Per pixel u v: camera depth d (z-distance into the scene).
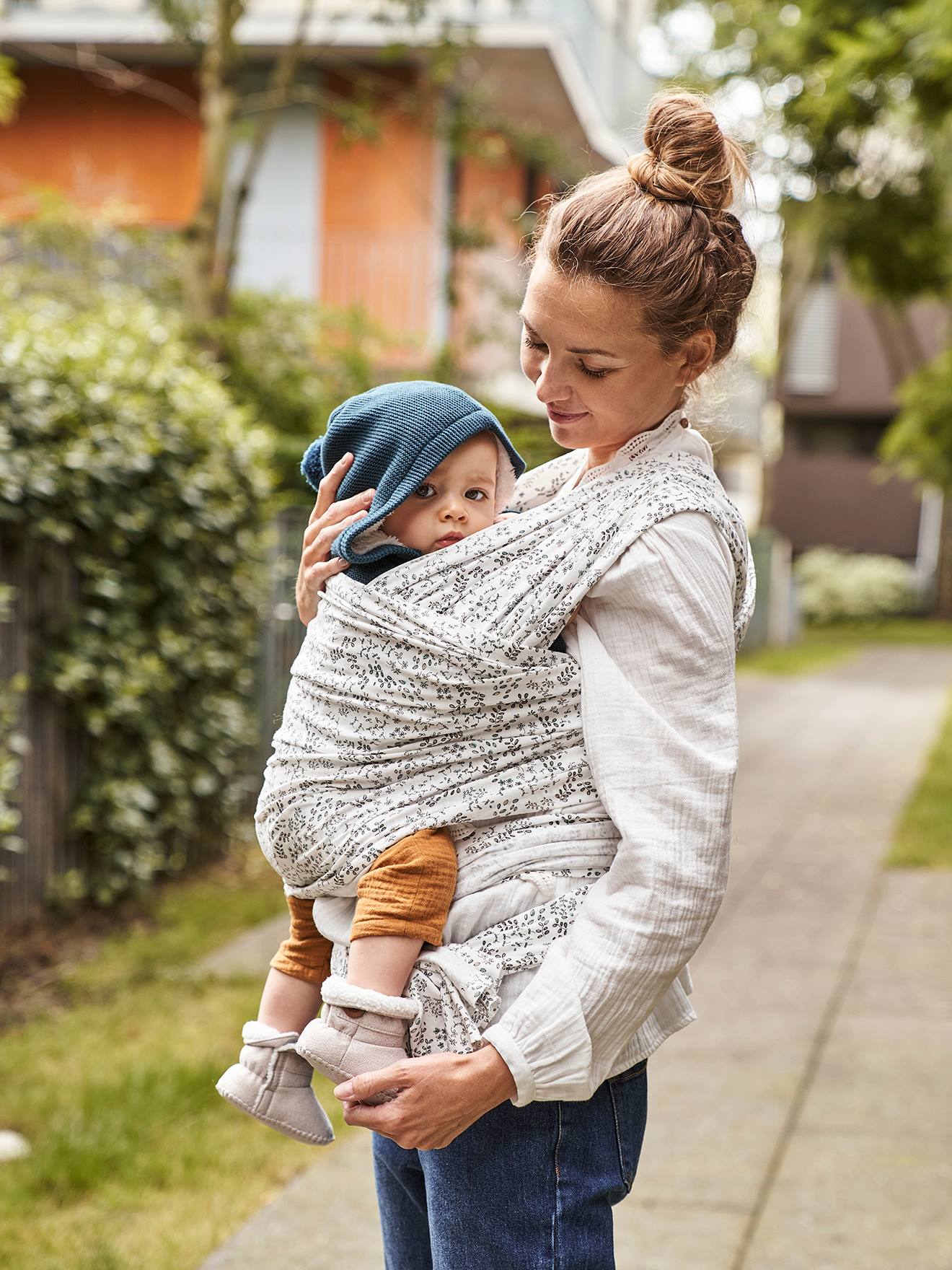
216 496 6.36
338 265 14.02
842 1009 4.80
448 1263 1.54
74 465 5.30
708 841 1.42
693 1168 3.49
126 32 13.12
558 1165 1.53
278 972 1.71
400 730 1.51
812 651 22.34
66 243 10.48
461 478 1.61
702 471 1.56
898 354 28.12
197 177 14.12
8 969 5.05
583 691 1.47
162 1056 4.13
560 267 1.48
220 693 6.60
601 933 1.42
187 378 6.40
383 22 10.02
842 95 6.29
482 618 1.48
